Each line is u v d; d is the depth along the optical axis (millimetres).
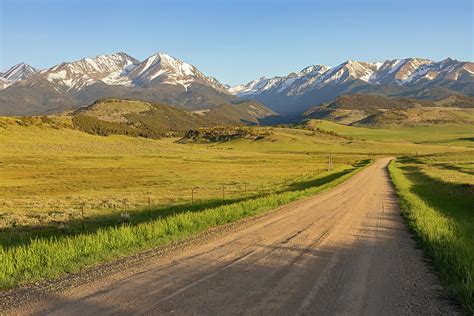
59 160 111625
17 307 7879
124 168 96688
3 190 53312
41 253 12125
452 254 11562
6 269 10648
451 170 77000
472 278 9031
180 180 67875
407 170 86250
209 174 81125
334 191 40500
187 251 13141
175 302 8047
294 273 10414
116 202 35781
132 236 14859
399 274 10492
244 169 96125
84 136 171125
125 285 9250
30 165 98188
